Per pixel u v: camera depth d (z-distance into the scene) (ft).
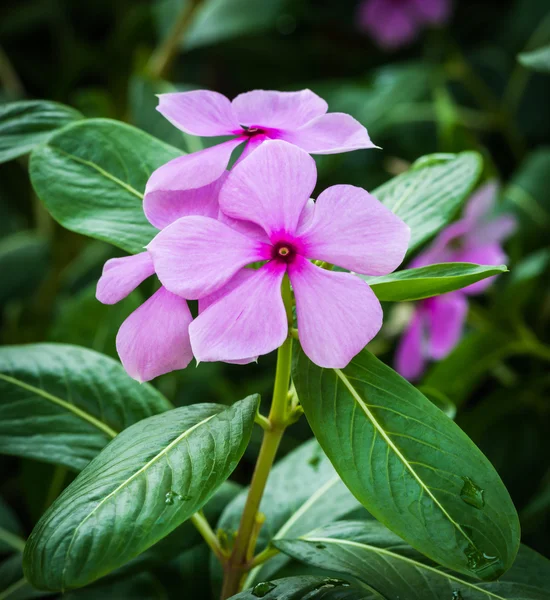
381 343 2.17
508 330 1.79
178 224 1.09
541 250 2.06
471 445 1.13
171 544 1.28
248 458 1.84
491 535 1.10
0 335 2.27
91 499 1.10
